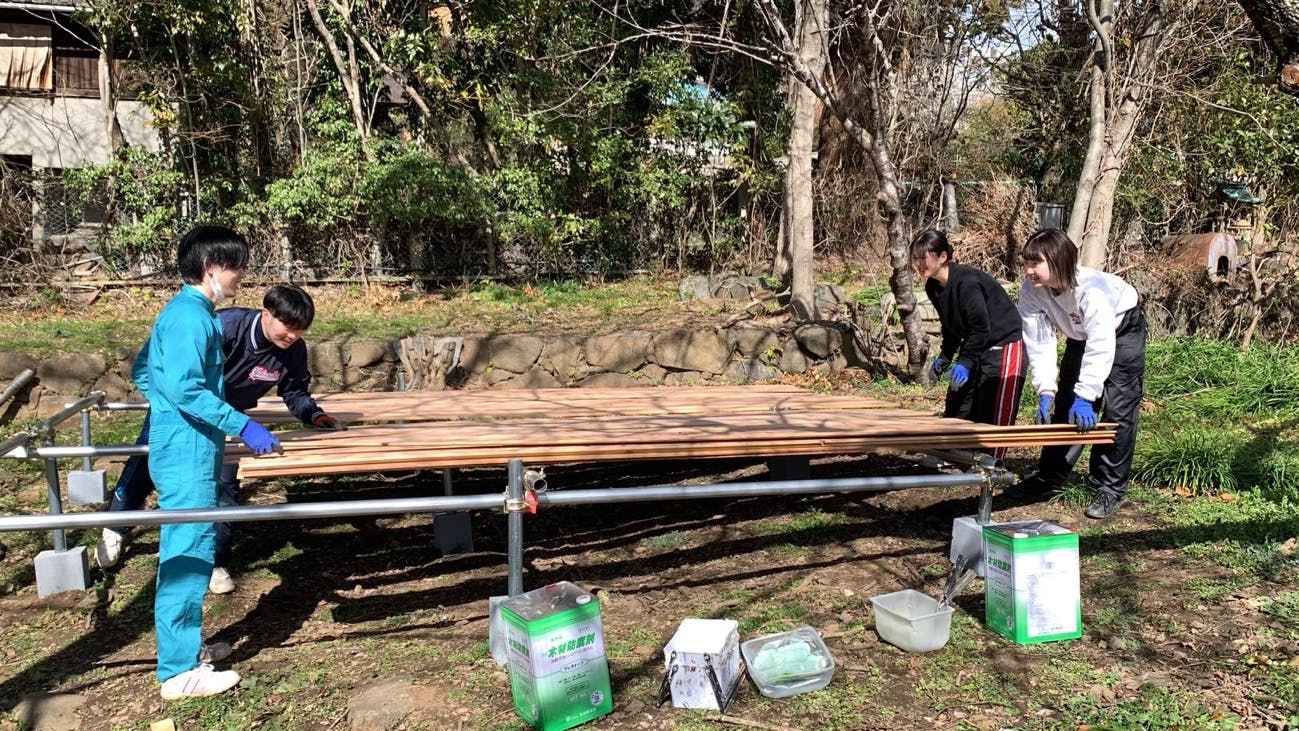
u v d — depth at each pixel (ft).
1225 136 38.01
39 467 18.51
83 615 11.68
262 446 9.29
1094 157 30.25
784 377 29.27
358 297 35.63
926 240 15.19
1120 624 10.85
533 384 27.81
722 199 43.60
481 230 38.45
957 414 16.22
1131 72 30.96
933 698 9.15
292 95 39.63
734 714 8.92
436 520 13.93
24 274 32.99
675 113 41.09
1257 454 17.39
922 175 43.60
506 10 38.29
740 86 45.37
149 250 36.37
